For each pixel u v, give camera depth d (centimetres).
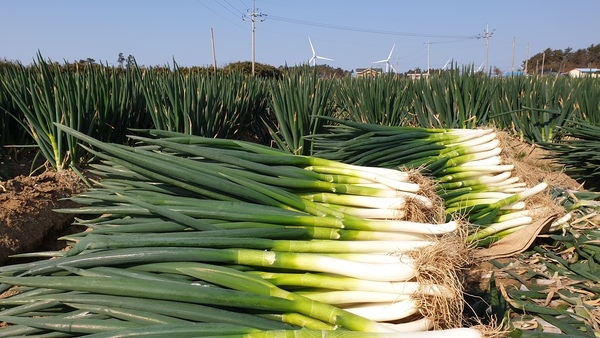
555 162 635
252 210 233
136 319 180
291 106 536
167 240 202
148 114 662
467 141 410
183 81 713
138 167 245
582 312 273
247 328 174
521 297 291
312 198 269
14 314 196
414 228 234
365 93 732
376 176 284
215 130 654
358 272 200
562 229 362
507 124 763
